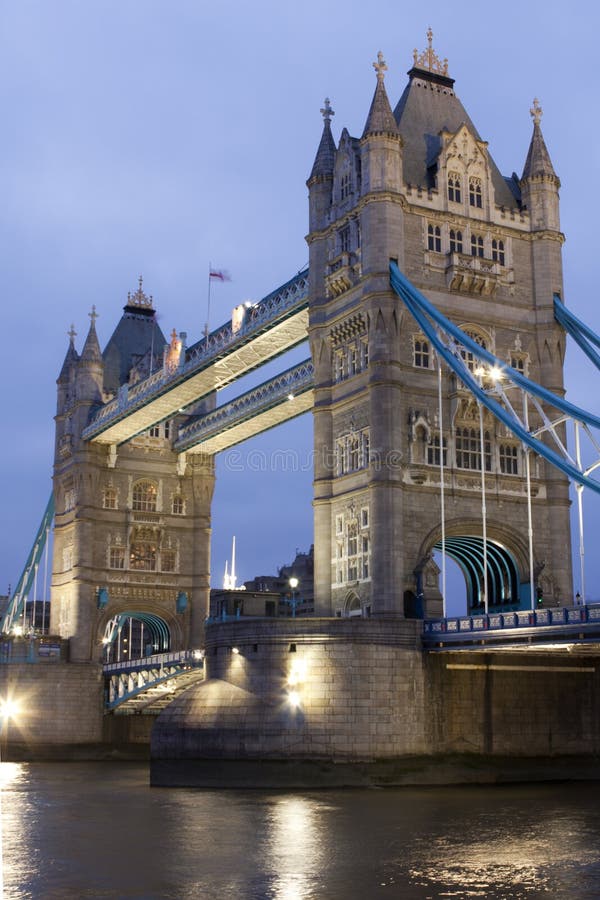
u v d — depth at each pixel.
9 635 108.19
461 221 76.81
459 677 67.69
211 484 118.81
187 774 66.69
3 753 103.88
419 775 65.06
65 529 117.38
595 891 35.19
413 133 79.31
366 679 65.25
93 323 117.69
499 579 78.06
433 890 35.38
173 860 41.03
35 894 35.16
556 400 65.38
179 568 116.44
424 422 72.19
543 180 80.12
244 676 67.19
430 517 71.69
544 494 76.31
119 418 104.69
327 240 78.94
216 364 90.81
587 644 57.94
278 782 64.12
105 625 111.94
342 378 76.94
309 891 35.25
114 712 108.06
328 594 75.06
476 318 75.94
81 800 62.66
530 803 56.75
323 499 76.12
